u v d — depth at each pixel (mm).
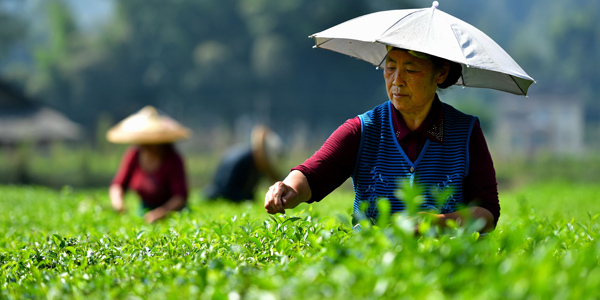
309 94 166500
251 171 23922
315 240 6246
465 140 7793
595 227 10398
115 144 86125
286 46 164750
